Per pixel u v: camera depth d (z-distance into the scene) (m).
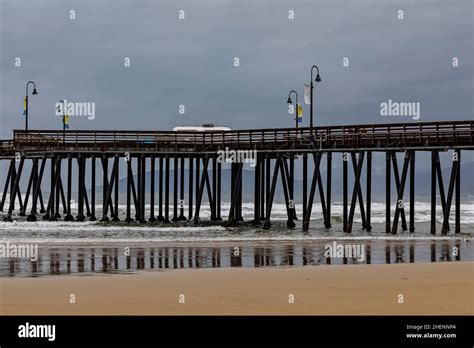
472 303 13.48
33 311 12.93
